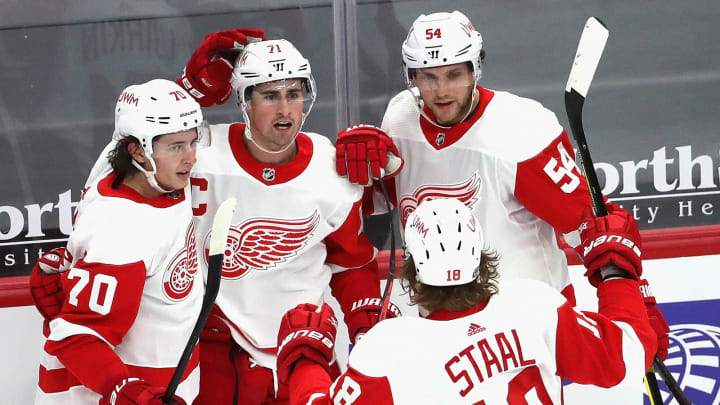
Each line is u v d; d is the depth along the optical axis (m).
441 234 7.91
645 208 13.23
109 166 10.18
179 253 9.60
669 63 13.70
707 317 12.84
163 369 9.75
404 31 13.63
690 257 12.76
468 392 7.52
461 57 9.66
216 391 10.64
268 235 10.34
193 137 9.41
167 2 13.67
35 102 13.46
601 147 13.43
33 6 13.41
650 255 12.73
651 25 13.81
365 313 10.67
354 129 10.52
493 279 8.13
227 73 10.33
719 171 13.39
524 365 7.67
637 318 8.45
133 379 9.05
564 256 11.17
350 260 10.92
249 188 10.24
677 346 12.80
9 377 12.53
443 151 10.38
